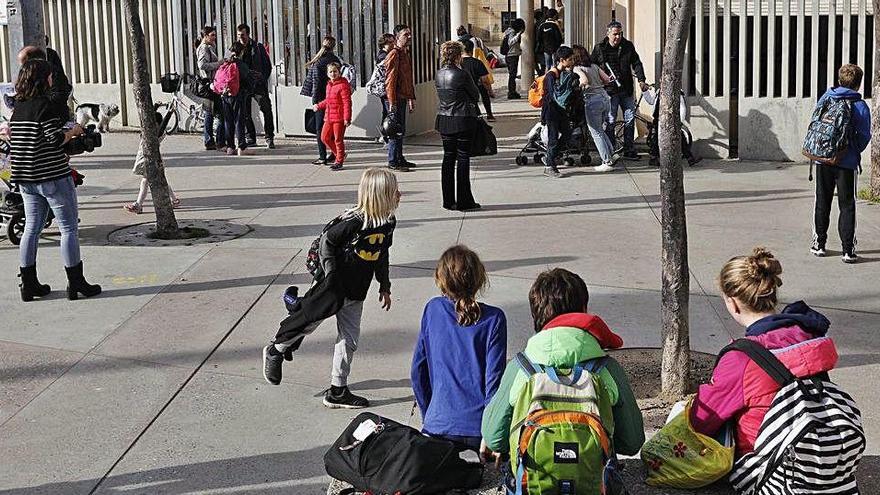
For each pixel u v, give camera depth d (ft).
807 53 49.44
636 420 15.40
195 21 60.59
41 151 28.45
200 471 19.66
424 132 62.23
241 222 38.93
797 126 49.14
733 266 16.24
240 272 32.09
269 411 22.31
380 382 23.90
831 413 15.21
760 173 47.06
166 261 33.42
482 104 74.13
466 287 17.30
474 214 39.83
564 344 15.05
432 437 17.17
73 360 25.12
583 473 14.44
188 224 38.42
